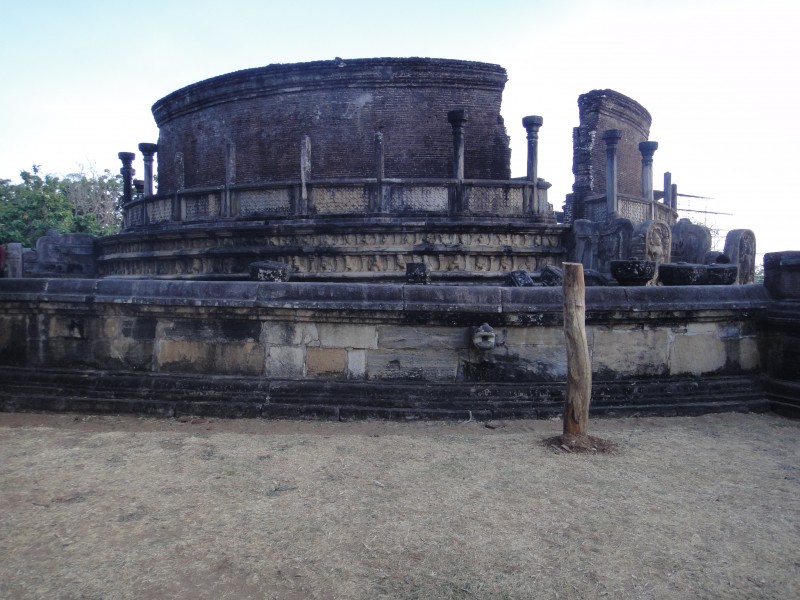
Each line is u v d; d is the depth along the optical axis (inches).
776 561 139.9
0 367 289.1
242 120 850.1
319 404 263.1
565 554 140.7
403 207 605.9
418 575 130.6
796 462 213.2
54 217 1312.7
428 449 219.6
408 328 275.1
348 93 796.6
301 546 143.1
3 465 198.7
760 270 1226.0
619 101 920.3
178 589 124.7
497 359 276.2
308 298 271.7
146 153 856.9
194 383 272.5
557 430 249.0
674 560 138.9
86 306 284.4
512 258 602.5
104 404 268.1
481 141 804.6
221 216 653.9
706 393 287.0
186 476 189.3
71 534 148.3
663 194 1002.1
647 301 283.3
